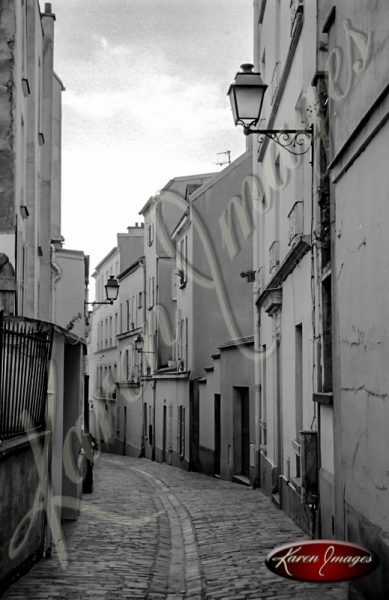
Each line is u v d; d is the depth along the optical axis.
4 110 13.62
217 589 7.81
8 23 13.70
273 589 7.64
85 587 7.93
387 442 6.22
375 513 6.56
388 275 6.21
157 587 8.10
